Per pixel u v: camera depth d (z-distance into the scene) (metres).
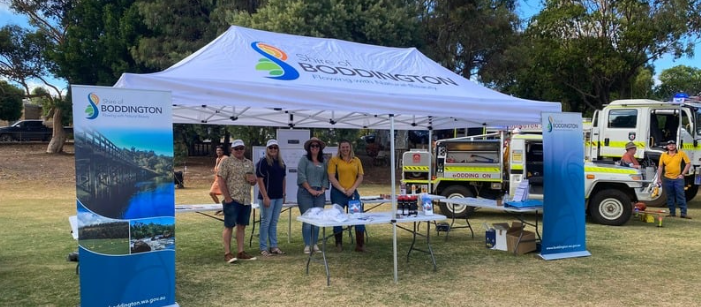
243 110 7.71
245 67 5.61
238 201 6.26
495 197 10.30
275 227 6.88
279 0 16.52
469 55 21.38
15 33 26.92
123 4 23.11
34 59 27.58
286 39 6.86
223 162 6.24
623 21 22.00
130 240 4.39
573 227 6.84
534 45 23.28
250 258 6.52
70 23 25.75
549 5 24.19
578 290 5.26
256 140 17.86
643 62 22.67
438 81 6.80
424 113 5.75
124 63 22.12
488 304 4.81
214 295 5.06
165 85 4.71
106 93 4.26
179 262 6.39
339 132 18.17
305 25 15.80
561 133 6.76
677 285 5.44
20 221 9.65
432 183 10.53
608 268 6.16
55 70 26.58
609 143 12.18
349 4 16.78
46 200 13.12
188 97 4.80
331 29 16.11
